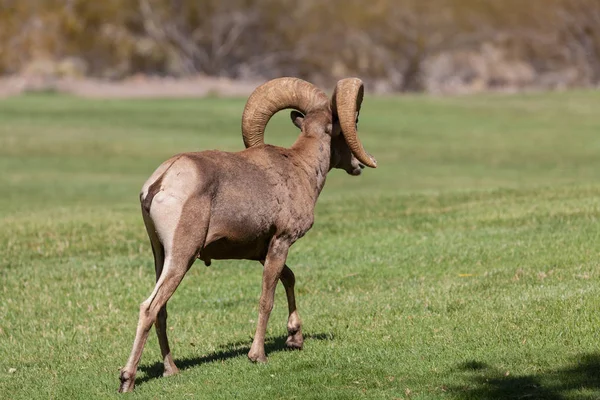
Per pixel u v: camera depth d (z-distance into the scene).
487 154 136.25
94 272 49.38
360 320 37.78
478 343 32.59
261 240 31.41
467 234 53.81
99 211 70.00
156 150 135.25
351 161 35.28
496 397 27.36
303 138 33.78
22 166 120.25
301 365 31.70
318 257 51.28
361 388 28.95
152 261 51.91
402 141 149.75
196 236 29.16
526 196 67.12
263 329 32.22
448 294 40.50
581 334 32.31
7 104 184.00
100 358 35.44
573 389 27.50
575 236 49.66
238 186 30.34
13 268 50.72
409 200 69.50
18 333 39.44
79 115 170.38
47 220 64.31
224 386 29.92
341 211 66.12
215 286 46.16
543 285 40.12
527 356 30.70
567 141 149.12
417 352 32.16
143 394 29.41
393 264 48.09
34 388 31.72
